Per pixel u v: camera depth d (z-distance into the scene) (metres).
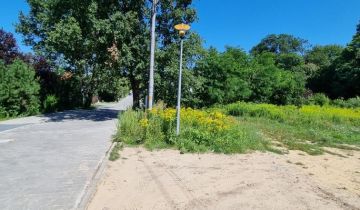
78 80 34.09
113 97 59.28
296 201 6.29
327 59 78.00
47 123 17.88
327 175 8.47
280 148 11.81
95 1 20.59
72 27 19.75
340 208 6.05
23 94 21.33
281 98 33.25
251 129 13.59
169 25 22.52
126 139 11.39
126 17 20.30
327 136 15.27
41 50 31.22
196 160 9.32
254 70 31.47
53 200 5.88
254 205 6.00
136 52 21.06
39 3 31.12
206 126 11.80
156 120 12.13
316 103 34.75
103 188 6.73
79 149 10.36
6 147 10.60
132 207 5.78
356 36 53.62
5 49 28.23
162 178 7.51
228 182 7.35
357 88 49.94
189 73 21.50
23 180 7.03
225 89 26.91
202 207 5.84
